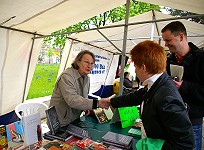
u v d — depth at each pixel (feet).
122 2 8.82
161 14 10.64
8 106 9.63
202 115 4.21
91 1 7.18
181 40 4.24
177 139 2.66
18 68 9.05
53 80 16.02
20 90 9.90
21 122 3.94
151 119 2.98
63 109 5.22
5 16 6.31
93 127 4.90
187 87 4.04
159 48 3.13
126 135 4.39
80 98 4.92
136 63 3.20
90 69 5.52
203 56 4.02
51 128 4.17
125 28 6.51
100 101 4.93
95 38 12.87
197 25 11.37
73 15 8.13
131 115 5.16
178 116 2.61
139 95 4.43
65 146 3.68
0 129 3.34
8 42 7.79
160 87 2.99
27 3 5.55
